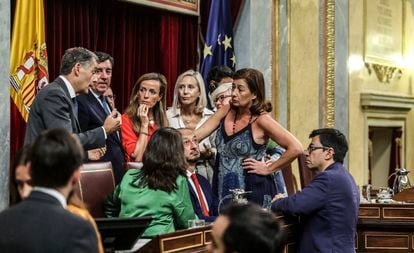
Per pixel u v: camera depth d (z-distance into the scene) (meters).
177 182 4.04
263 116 4.74
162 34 7.48
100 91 5.30
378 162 11.41
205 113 5.71
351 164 9.80
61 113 4.32
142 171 4.06
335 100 9.33
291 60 8.59
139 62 7.30
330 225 4.84
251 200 4.67
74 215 2.58
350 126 9.77
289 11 8.56
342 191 4.84
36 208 2.54
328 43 9.23
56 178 2.58
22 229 2.50
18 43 5.86
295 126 8.66
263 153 4.76
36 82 5.93
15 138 5.78
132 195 4.02
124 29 7.11
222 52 7.73
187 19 7.77
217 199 4.79
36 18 5.98
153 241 3.64
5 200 5.31
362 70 10.15
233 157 4.76
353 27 9.88
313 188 4.83
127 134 5.21
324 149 4.96
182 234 3.79
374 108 10.38
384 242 5.96
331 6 9.27
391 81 11.11
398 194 6.31
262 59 8.18
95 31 6.81
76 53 4.51
